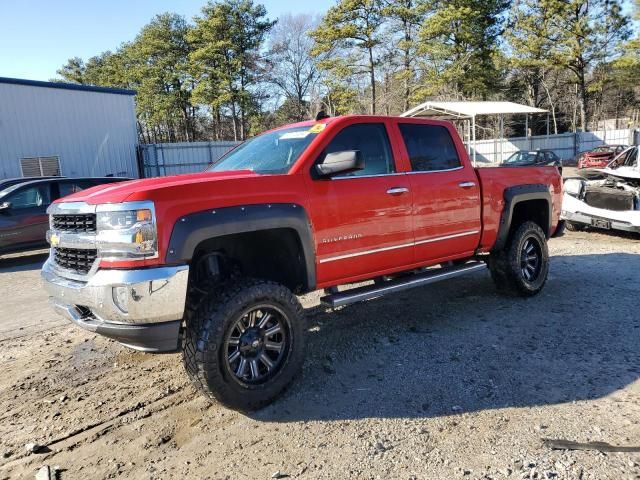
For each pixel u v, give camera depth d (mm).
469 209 5066
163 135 70812
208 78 51094
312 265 3863
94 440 3266
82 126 22172
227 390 3346
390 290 4422
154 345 3229
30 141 20516
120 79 65812
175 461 2994
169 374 4227
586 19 35750
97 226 3201
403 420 3299
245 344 3467
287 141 4305
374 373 4020
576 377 3781
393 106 46875
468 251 5215
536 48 36875
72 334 5379
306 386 3852
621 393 3500
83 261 3422
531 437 3018
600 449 2857
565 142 38188
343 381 3910
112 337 3275
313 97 55406
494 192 5344
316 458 2932
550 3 35344
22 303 6922
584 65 38531
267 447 3082
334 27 41500
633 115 60062
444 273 4945
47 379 4219
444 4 39344
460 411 3373
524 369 3961
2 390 4039
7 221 9938
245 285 3453
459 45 39875
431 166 4828
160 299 3115
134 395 3865
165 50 59375
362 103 47250
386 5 40688
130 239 3078
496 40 40750
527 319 5121
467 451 2916
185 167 27562
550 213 6102
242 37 50594
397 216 4395
